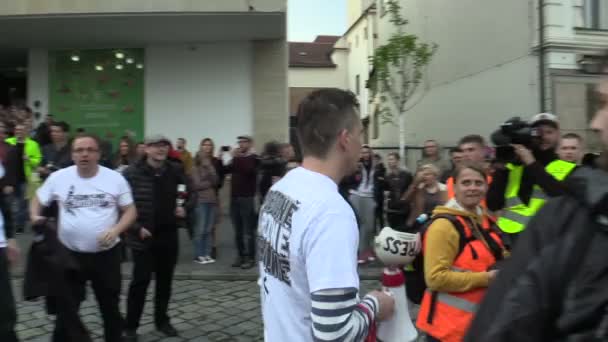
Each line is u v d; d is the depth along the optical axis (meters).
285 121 11.87
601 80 1.13
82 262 3.83
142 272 4.44
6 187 3.86
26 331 4.81
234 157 7.31
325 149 1.58
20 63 13.61
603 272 1.00
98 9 9.41
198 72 11.91
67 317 3.70
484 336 1.11
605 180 1.03
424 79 17.83
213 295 6.06
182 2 9.41
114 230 3.81
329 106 1.57
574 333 1.02
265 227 1.70
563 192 1.16
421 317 2.62
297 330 1.51
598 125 1.10
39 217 3.67
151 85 11.98
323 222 1.46
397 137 21.06
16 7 9.43
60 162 7.07
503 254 2.53
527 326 1.05
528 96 11.93
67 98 12.09
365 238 7.84
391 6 15.16
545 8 11.38
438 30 16.75
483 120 14.02
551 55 11.39
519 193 3.37
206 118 11.94
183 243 9.02
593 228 1.04
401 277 1.88
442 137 16.56
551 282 1.06
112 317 3.96
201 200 7.51
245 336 4.71
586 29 11.46
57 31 10.59
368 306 1.57
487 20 13.71
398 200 5.07
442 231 2.50
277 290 1.58
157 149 4.42
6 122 9.61
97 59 12.05
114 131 12.05
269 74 11.84
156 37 11.26
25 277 3.63
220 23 10.26
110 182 3.89
